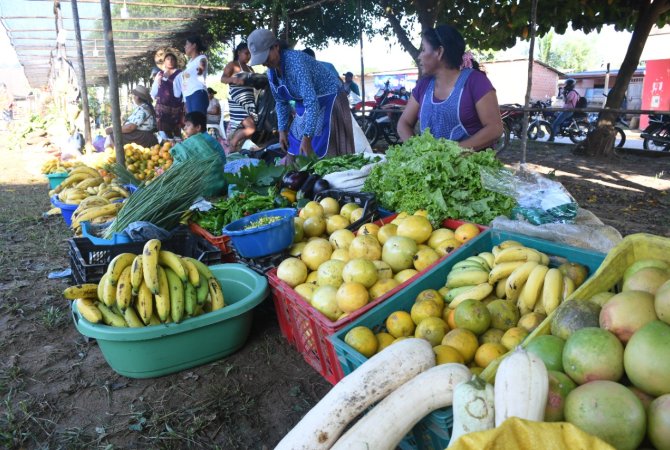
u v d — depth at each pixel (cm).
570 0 814
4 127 2748
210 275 297
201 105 793
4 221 663
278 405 263
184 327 272
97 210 457
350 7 1008
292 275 289
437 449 172
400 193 335
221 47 1437
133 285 261
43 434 247
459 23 904
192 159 421
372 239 290
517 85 3153
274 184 425
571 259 252
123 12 824
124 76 2242
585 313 174
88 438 243
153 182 405
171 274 273
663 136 1144
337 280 273
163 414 257
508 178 322
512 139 1464
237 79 753
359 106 1300
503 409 134
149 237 368
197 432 245
